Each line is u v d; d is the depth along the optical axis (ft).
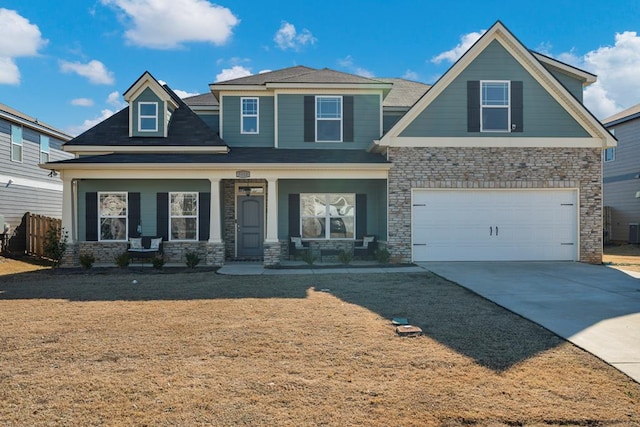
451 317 22.88
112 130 51.24
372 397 13.34
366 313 23.82
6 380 14.69
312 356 16.98
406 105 54.54
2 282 35.47
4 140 58.85
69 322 22.17
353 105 51.44
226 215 51.49
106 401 13.11
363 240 49.73
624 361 16.25
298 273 39.34
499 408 12.61
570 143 45.85
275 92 51.31
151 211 48.11
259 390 13.87
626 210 75.00
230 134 52.54
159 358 16.79
